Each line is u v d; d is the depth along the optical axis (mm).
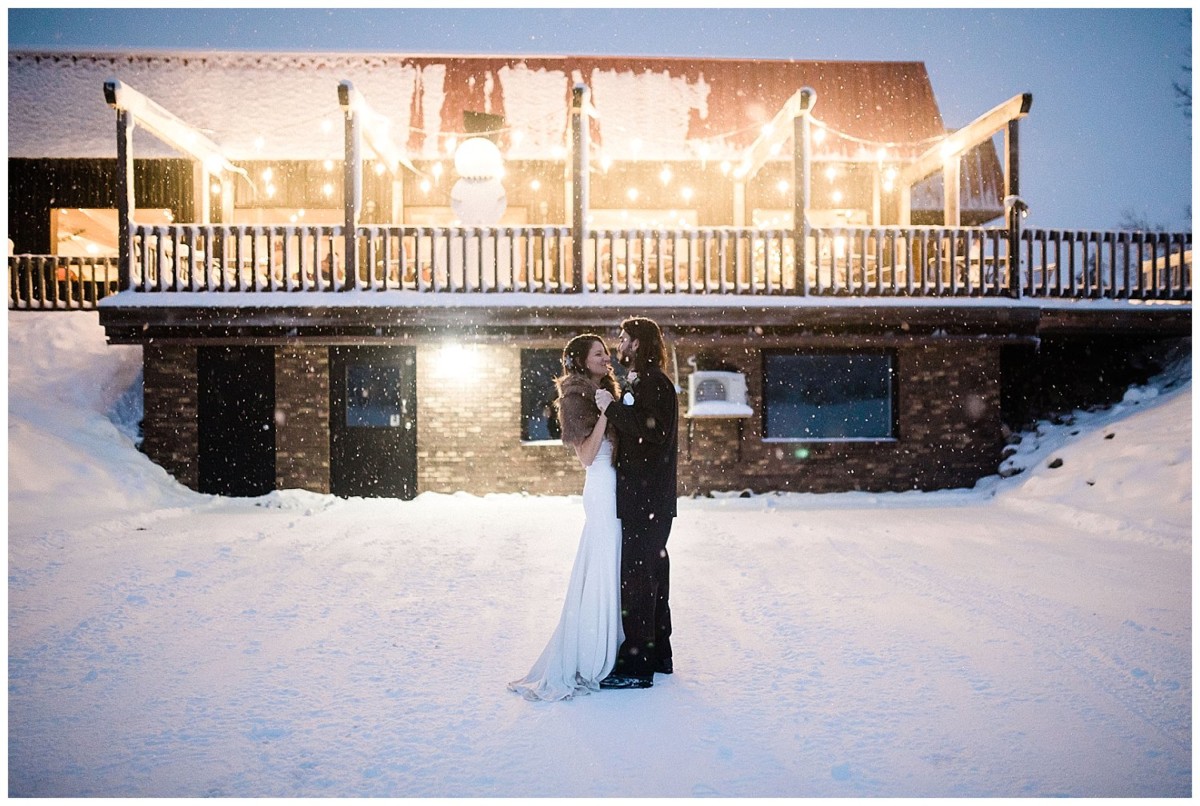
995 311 11945
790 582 6602
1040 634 5090
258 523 9891
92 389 12789
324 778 3180
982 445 12688
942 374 12695
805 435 12766
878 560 7477
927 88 16859
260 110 15695
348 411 12438
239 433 12273
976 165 16797
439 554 7918
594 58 16781
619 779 3164
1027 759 3344
